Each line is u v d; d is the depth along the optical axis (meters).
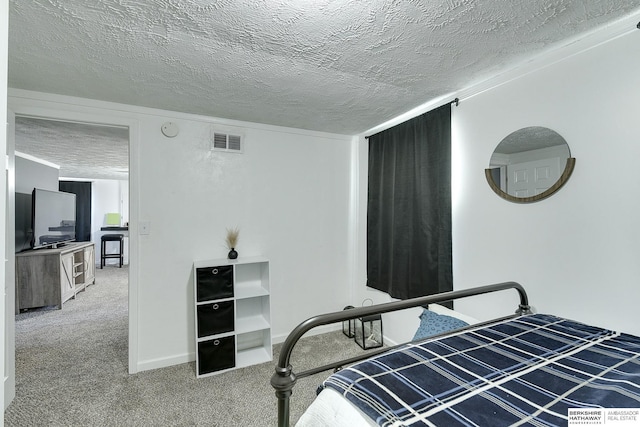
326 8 1.28
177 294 2.57
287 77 1.92
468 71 1.85
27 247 4.12
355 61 1.73
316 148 3.18
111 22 1.37
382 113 2.60
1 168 0.61
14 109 2.05
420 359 1.11
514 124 1.80
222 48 1.59
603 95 1.43
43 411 1.91
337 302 3.31
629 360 1.07
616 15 1.33
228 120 2.77
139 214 2.44
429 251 2.34
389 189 2.81
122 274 6.21
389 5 1.25
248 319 2.81
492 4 1.25
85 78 1.93
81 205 7.08
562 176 1.58
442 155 2.24
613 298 1.40
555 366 1.04
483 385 0.94
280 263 3.01
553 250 1.62
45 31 1.43
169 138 2.54
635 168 1.33
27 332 3.20
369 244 3.08
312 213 3.17
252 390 2.17
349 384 0.97
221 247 2.75
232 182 2.79
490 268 1.94
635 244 1.33
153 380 2.29
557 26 1.41
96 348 2.81
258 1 1.23
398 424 0.78
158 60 1.71
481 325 1.47
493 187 1.92
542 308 1.67
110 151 3.93
